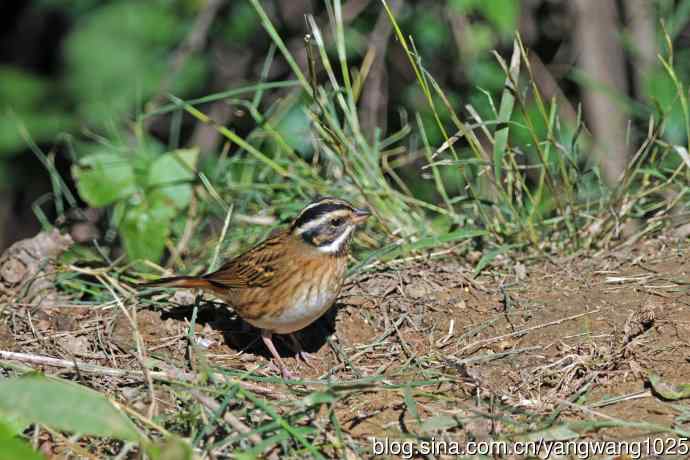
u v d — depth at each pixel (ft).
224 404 29.58
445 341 35.27
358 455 28.84
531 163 56.39
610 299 36.09
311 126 49.44
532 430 29.45
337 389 30.07
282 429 29.19
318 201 34.53
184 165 45.83
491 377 32.83
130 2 66.80
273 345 35.68
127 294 38.73
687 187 40.37
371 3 66.33
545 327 35.04
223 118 66.39
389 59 65.41
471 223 41.86
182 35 66.74
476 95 61.21
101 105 63.36
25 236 71.97
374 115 60.13
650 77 54.39
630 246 40.27
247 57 68.28
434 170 42.55
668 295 35.73
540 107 39.88
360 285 38.50
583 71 62.90
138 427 29.89
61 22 77.10
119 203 45.91
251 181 47.96
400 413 31.01
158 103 64.90
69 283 40.19
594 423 28.96
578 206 41.73
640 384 31.58
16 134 65.72
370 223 42.73
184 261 45.27
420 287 38.04
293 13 67.46
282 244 34.37
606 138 60.64
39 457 25.25
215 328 37.24
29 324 36.99
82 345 35.73
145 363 32.45
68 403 25.96
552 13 68.03
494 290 37.81
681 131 53.21
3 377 32.48
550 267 39.17
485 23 62.49
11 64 75.56
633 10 62.54
